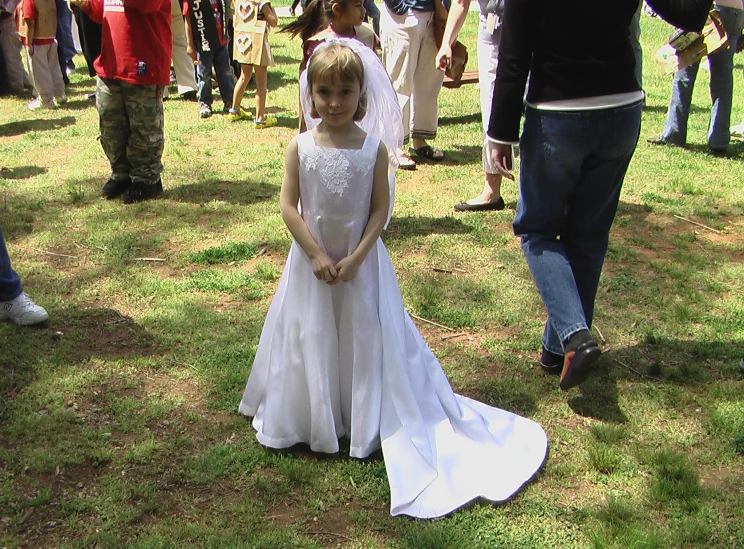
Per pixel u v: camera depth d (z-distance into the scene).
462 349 3.83
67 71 11.18
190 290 4.38
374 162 2.80
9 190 6.03
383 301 2.96
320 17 4.37
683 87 7.39
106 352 3.71
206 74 8.60
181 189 6.09
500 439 3.06
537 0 2.90
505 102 3.03
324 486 2.84
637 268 4.76
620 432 3.14
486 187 5.67
